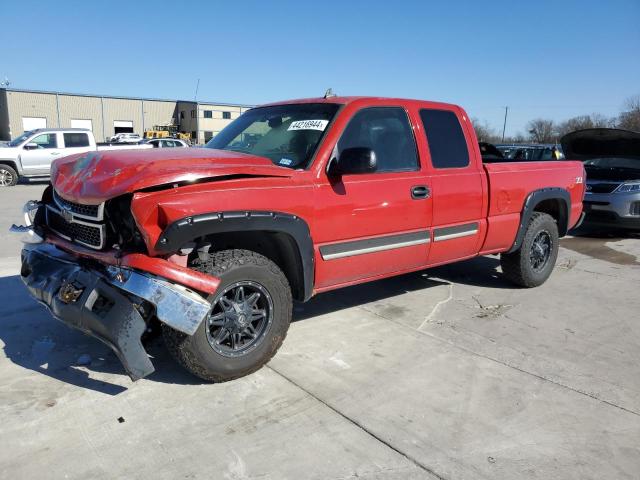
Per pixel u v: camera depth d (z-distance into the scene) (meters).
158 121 66.19
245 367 3.56
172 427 3.04
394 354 4.12
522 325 4.85
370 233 4.18
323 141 3.94
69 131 18.75
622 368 3.99
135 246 3.20
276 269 3.62
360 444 2.93
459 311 5.18
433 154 4.70
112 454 2.78
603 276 6.77
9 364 3.74
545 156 12.53
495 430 3.11
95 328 3.12
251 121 4.71
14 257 6.86
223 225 3.25
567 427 3.17
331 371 3.79
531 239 5.75
